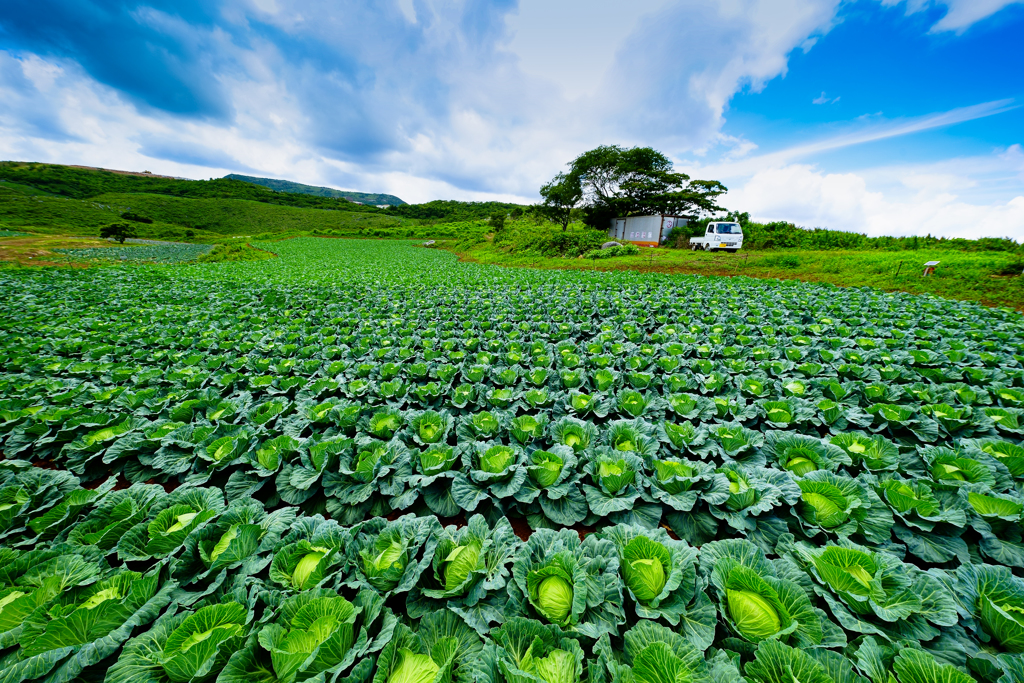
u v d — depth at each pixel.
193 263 36.75
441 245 69.50
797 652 2.40
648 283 18.72
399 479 4.52
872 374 7.19
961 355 7.79
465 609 2.99
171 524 3.76
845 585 2.89
